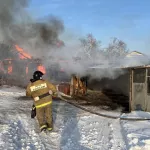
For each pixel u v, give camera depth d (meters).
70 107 12.38
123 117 10.35
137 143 6.32
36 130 7.58
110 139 6.97
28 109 10.88
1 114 9.34
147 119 9.67
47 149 6.00
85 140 6.86
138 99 12.20
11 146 5.79
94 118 10.02
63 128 8.01
